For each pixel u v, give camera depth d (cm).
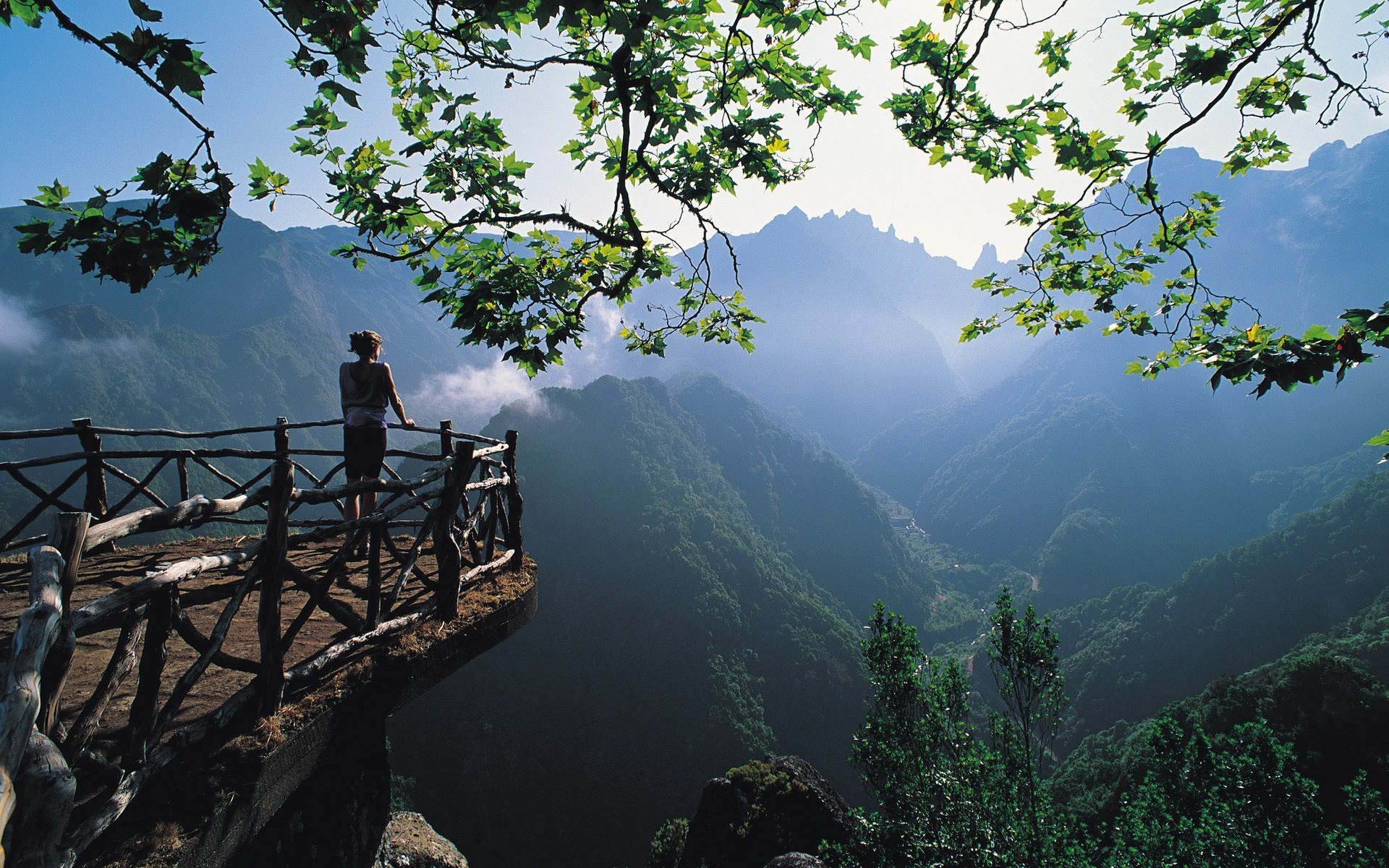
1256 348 317
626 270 429
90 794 232
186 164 274
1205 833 717
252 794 256
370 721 349
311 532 307
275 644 292
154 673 229
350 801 459
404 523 396
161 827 225
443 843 852
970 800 691
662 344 522
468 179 407
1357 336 287
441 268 413
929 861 677
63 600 180
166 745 243
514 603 481
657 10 265
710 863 945
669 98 364
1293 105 389
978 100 370
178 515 227
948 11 359
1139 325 462
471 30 322
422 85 369
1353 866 663
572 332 422
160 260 287
